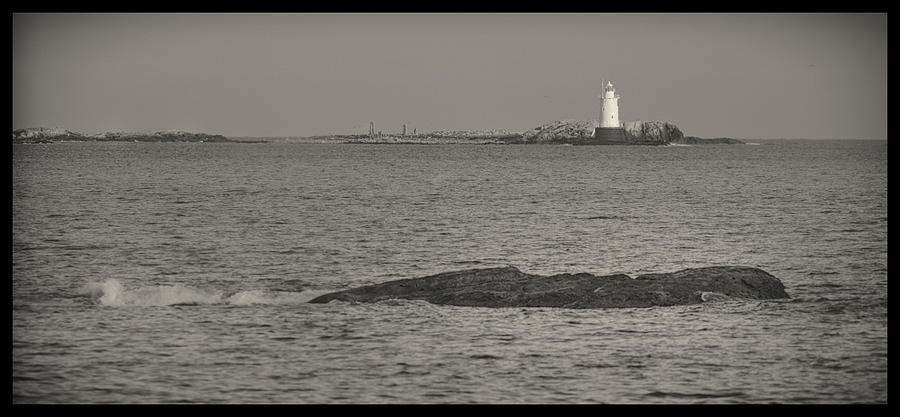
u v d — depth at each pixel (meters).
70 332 117.88
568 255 191.62
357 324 121.44
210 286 153.50
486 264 179.75
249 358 108.94
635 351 111.94
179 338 115.75
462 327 120.12
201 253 186.88
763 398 98.81
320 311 127.12
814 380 104.06
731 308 129.75
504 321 122.56
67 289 144.25
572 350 112.25
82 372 104.12
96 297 136.00
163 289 135.62
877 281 158.00
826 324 124.31
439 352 111.25
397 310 127.12
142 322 122.38
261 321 122.81
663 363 108.50
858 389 101.69
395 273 168.62
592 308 127.31
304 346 113.12
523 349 112.31
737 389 101.25
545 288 131.00
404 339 115.56
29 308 129.38
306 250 192.75
